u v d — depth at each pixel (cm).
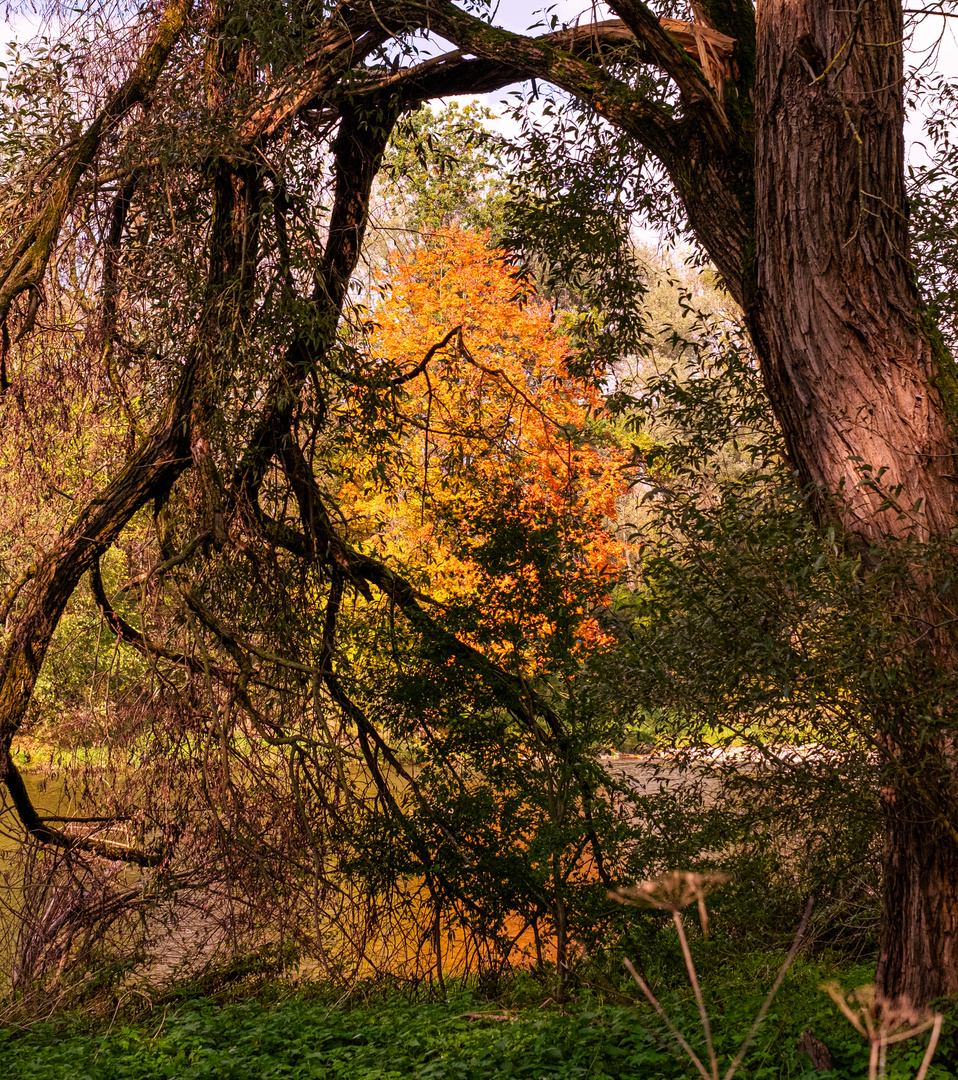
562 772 772
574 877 812
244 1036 611
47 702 859
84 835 816
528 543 802
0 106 751
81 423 845
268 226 798
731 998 588
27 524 855
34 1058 589
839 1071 408
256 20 702
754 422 750
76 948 811
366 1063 528
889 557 400
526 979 812
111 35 752
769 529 436
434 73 777
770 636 431
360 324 870
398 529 1379
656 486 495
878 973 452
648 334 877
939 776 408
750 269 485
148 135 753
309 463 891
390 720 853
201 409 792
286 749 821
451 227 1551
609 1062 480
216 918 800
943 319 649
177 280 805
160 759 805
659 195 813
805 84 454
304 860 806
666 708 583
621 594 786
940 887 424
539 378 1540
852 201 445
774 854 684
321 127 805
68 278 803
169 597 808
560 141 788
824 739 552
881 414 432
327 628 896
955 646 402
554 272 888
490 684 815
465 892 820
